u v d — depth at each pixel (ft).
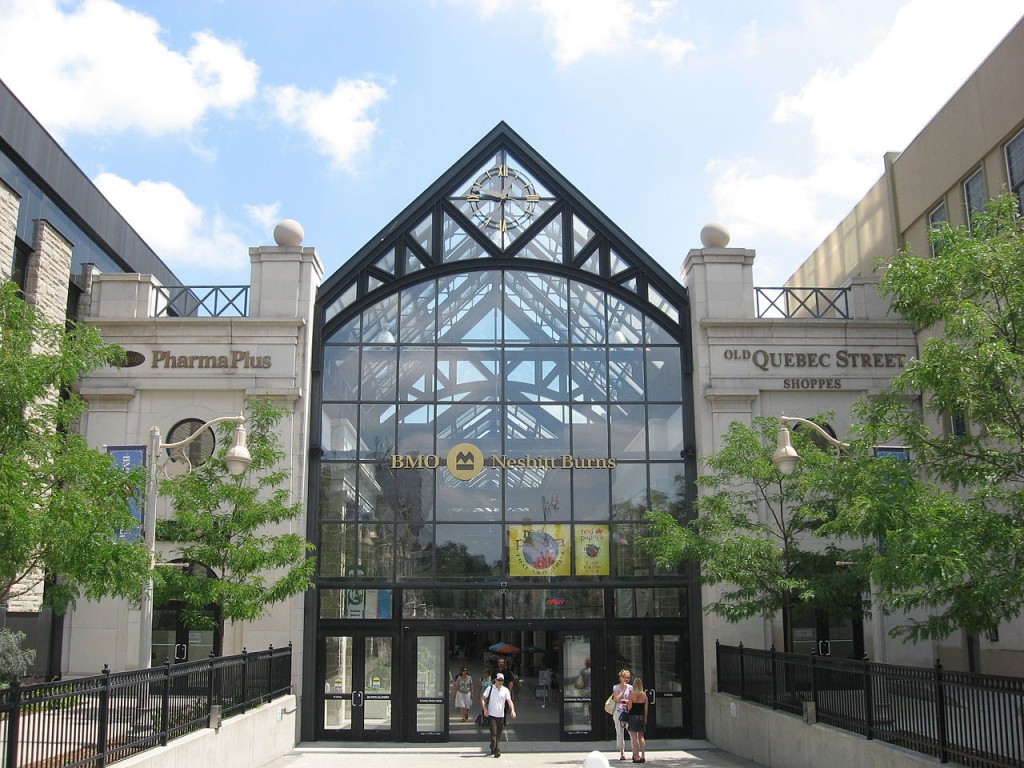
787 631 68.80
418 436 85.25
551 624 82.48
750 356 85.66
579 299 88.79
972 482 47.24
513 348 87.40
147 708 46.55
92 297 84.74
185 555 68.54
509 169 91.25
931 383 44.75
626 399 86.84
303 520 81.66
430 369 86.69
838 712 54.85
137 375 82.74
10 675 61.98
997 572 43.16
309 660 80.18
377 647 81.76
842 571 70.38
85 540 44.50
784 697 63.72
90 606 78.13
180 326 83.61
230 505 77.61
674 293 88.99
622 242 89.61
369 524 83.35
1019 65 74.38
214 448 81.97
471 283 88.74
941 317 47.42
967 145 83.41
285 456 72.69
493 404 86.07
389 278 88.07
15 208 72.02
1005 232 47.03
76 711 39.88
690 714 81.76
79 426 81.76
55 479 47.62
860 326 86.17
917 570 40.81
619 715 70.23
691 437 85.92
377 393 85.97
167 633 78.33
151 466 58.39
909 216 96.63
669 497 85.10
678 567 83.76
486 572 82.99
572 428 85.92
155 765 44.29
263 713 65.92
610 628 82.69
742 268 87.86
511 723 94.22
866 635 80.94
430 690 81.20
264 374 82.89
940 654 82.43
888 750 46.98
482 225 89.86
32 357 45.93
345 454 84.64
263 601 67.62
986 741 40.32
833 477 51.67
